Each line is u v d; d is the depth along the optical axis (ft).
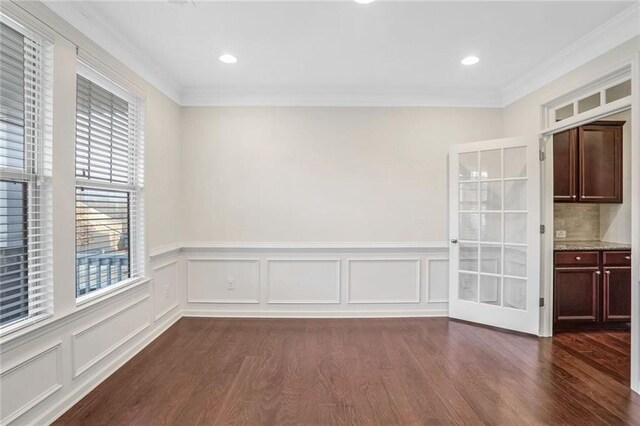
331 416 6.40
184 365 8.45
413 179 12.25
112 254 8.61
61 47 6.57
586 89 8.84
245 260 12.19
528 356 8.98
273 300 12.24
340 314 12.23
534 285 10.39
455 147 11.86
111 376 7.91
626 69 7.61
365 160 12.21
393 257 12.30
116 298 8.29
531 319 10.44
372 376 7.91
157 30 8.09
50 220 6.35
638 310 7.20
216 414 6.46
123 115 9.00
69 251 6.77
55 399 6.39
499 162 11.09
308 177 12.18
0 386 5.35
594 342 9.93
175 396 7.07
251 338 10.22
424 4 7.08
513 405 6.75
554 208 12.91
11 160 5.81
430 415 6.43
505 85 11.64
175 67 10.16
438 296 12.37
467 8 7.22
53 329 6.36
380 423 6.20
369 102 12.14
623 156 11.79
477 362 8.63
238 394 7.14
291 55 9.41
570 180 11.71
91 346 7.41
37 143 6.20
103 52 7.86
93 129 7.86
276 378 7.80
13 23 5.68
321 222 12.20
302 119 12.14
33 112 6.12
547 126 10.34
